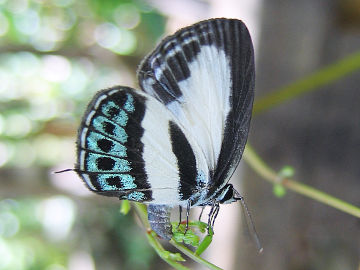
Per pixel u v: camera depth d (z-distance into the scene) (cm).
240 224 11
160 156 9
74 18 20
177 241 9
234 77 9
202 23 9
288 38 12
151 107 9
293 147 11
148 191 9
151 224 9
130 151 9
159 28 20
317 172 11
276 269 11
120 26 20
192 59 9
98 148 9
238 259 11
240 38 9
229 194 9
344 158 11
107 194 9
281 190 10
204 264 9
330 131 11
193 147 9
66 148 19
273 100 11
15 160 18
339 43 12
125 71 21
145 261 18
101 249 18
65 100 20
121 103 9
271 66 12
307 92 12
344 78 12
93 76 21
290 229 11
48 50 20
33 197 17
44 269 17
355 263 11
